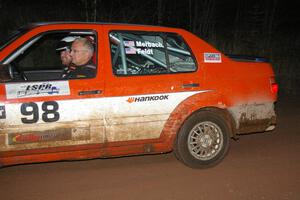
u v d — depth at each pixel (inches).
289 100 401.4
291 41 590.9
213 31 568.7
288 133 288.2
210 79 214.8
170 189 194.1
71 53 201.8
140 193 189.3
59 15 534.0
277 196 189.0
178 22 573.9
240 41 555.5
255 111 226.7
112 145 199.2
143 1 522.3
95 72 195.0
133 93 199.3
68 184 197.3
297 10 753.6
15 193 187.0
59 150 190.7
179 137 212.5
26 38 188.1
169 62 209.8
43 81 187.6
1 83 181.8
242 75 223.1
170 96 206.4
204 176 209.8
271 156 241.0
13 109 181.3
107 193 188.5
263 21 616.4
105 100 194.7
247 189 195.6
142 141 204.2
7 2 535.2
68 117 189.3
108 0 507.8
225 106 217.5
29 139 184.4
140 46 205.6
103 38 198.2
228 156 239.8
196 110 211.8
